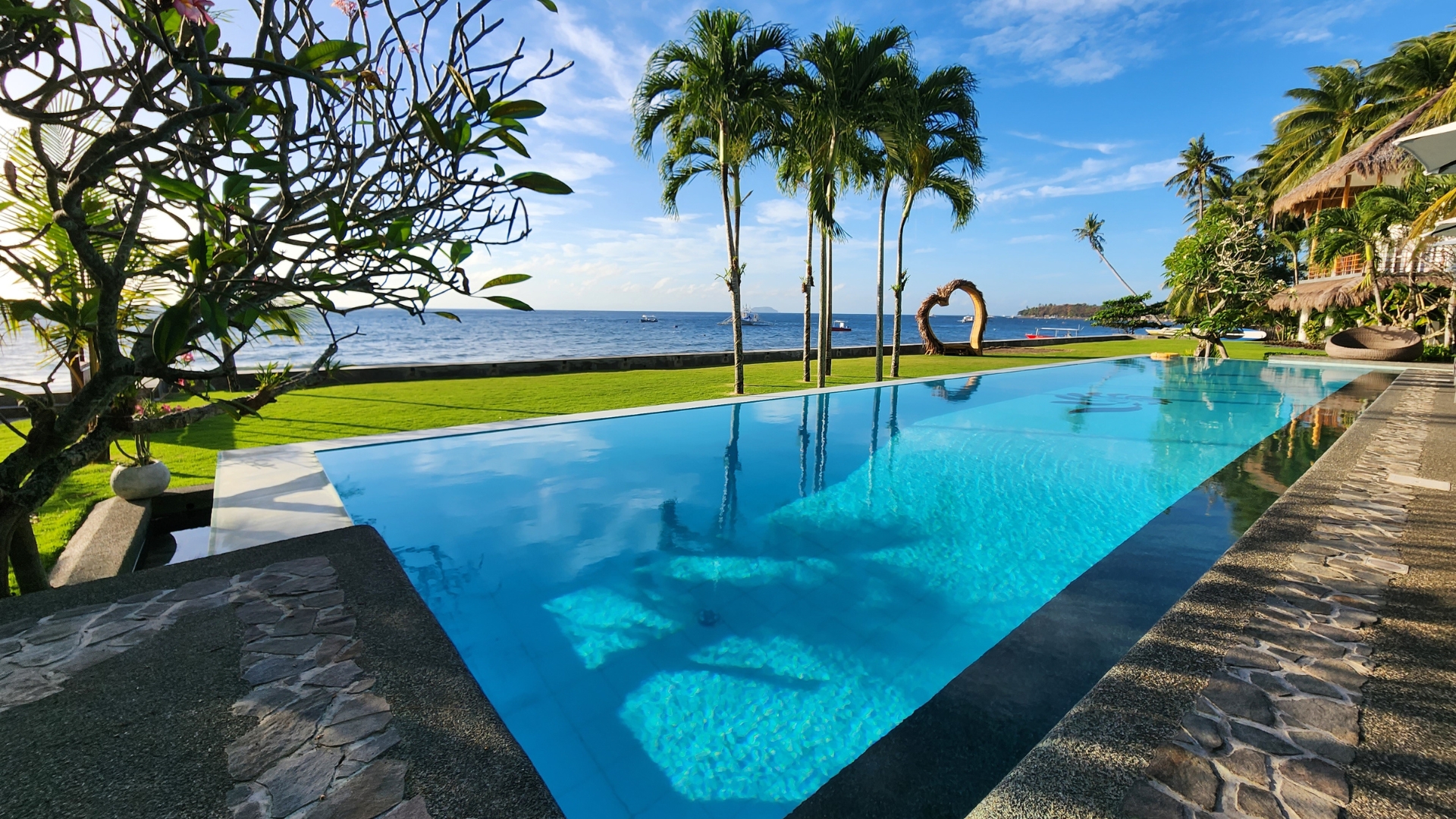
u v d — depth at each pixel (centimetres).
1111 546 452
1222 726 184
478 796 159
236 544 376
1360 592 274
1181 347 2873
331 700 196
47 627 239
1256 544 333
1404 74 1919
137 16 133
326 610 258
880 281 1365
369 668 215
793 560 427
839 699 275
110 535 409
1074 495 575
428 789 161
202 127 152
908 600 370
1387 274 1958
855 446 769
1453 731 181
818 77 1063
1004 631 336
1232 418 958
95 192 238
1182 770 167
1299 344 2623
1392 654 223
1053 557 430
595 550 441
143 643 229
